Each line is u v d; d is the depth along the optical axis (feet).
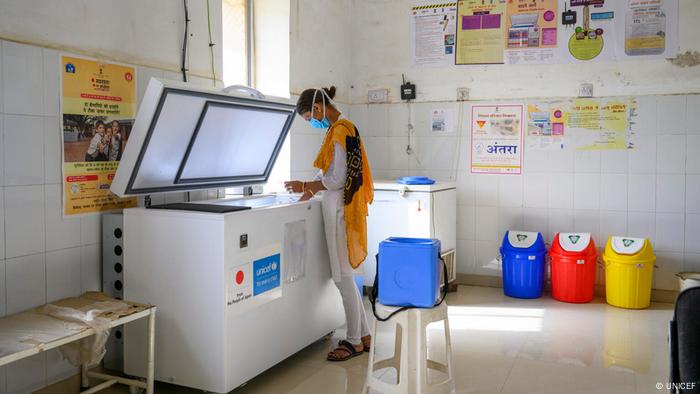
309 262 11.09
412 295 8.66
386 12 17.61
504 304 15.06
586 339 12.23
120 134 10.32
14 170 8.65
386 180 16.78
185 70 11.60
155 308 8.88
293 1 14.84
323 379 10.22
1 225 8.52
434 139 17.31
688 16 14.69
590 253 14.99
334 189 10.85
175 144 9.71
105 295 9.37
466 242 17.15
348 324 11.27
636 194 15.37
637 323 13.35
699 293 5.61
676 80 14.88
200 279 9.01
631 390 9.64
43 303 9.14
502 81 16.47
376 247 15.44
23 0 8.63
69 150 9.45
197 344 9.09
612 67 15.39
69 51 9.35
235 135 10.84
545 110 16.08
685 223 14.97
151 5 10.80
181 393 9.55
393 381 10.07
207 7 12.14
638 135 15.26
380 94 17.83
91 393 8.77
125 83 10.34
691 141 14.82
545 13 15.93
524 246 15.65
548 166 16.16
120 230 9.81
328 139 10.80
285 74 14.74
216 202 11.46
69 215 9.50
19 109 8.67
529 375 10.30
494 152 16.69
